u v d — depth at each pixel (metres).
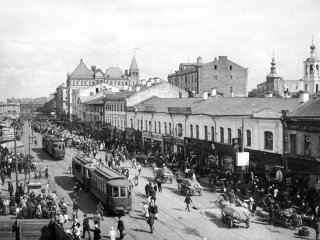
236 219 27.11
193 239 24.67
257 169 37.59
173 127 55.31
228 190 36.19
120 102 76.88
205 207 32.19
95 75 156.12
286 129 34.19
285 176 33.59
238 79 91.00
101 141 74.81
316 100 35.12
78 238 22.42
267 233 25.67
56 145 57.47
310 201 30.14
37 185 35.78
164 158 50.38
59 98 178.25
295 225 26.47
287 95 59.06
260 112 37.72
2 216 28.59
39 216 27.92
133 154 57.78
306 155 32.22
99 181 33.09
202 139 48.06
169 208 31.97
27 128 125.69
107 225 27.97
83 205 33.56
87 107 107.19
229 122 42.59
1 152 54.09
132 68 168.00
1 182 42.59
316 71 105.06
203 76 89.25
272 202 28.95
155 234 25.77
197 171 44.56
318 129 30.72
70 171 48.03
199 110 49.75
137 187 39.84
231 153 41.06
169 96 76.44
